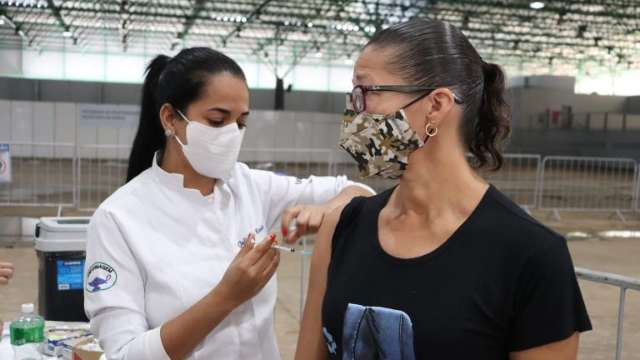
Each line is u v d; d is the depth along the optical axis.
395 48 1.06
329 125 17.38
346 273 1.12
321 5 15.66
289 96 24.80
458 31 1.09
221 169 1.58
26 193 11.09
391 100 1.06
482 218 1.03
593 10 16.70
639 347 4.55
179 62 1.55
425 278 1.02
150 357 1.37
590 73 24.59
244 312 1.62
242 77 1.57
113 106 9.12
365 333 1.05
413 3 15.81
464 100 1.07
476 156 1.15
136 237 1.52
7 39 21.33
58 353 2.22
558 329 0.95
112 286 1.48
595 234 9.55
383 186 10.19
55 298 2.83
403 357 1.01
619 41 20.45
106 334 1.46
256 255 1.38
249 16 16.59
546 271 0.96
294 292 5.72
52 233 2.82
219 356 1.58
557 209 10.77
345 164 12.84
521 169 13.02
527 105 20.86
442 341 0.98
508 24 18.06
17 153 16.92
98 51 23.03
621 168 12.61
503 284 0.98
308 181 1.96
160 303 1.52
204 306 1.38
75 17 17.03
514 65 24.28
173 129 1.59
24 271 6.12
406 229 1.09
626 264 7.46
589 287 6.18
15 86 22.38
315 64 24.97
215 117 1.53
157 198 1.58
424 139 1.06
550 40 20.45
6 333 2.48
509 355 1.00
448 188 1.07
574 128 20.86
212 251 1.59
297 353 1.30
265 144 16.97
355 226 1.19
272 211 1.90
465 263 1.00
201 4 15.52
